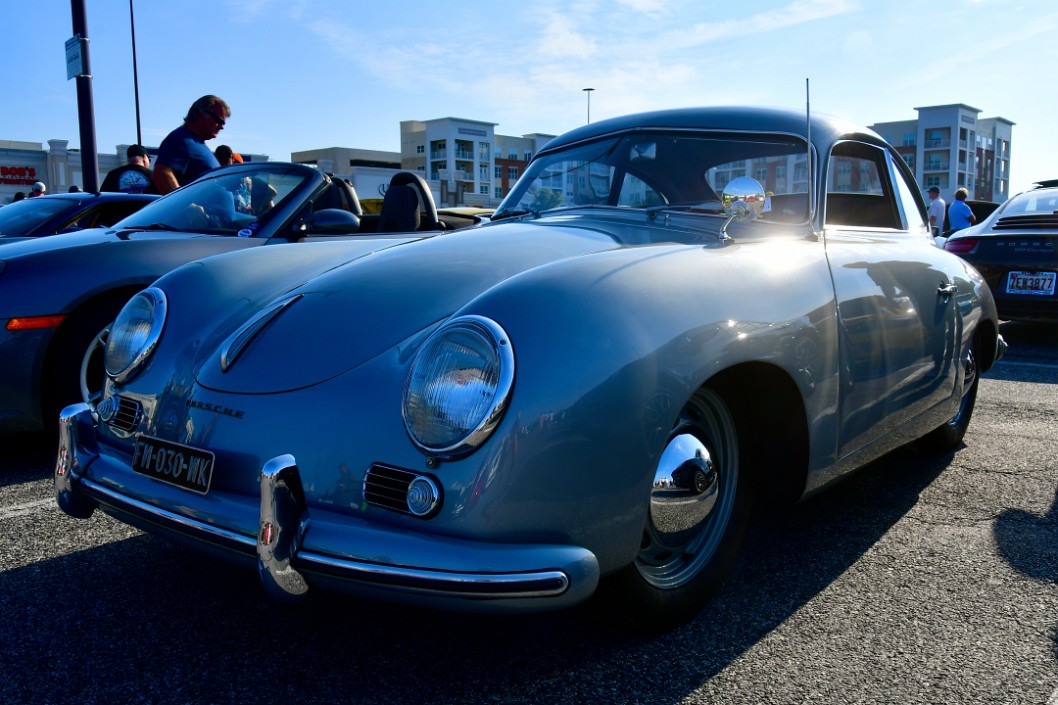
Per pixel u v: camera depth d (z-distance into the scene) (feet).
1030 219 21.66
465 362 5.23
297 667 6.24
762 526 9.18
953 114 231.91
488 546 5.06
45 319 11.11
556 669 6.22
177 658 6.35
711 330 6.02
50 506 9.68
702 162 9.16
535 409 5.12
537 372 5.17
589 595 5.30
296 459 5.62
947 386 10.09
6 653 6.39
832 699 5.86
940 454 11.90
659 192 9.18
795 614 7.11
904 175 11.00
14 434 13.11
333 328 6.32
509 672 6.18
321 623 6.90
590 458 5.28
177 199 14.53
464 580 4.93
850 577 7.86
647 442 5.53
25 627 6.80
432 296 6.45
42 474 10.92
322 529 5.32
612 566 5.60
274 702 5.80
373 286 6.80
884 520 9.36
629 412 5.41
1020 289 21.48
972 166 245.45
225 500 5.81
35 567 7.95
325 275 7.41
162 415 6.54
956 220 41.32
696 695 5.90
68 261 11.44
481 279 6.65
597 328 5.42
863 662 6.35
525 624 6.88
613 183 9.58
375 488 5.36
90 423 7.00
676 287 6.05
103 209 17.34
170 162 18.70
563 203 9.93
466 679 6.08
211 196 14.25
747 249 7.23
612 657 6.39
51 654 6.38
